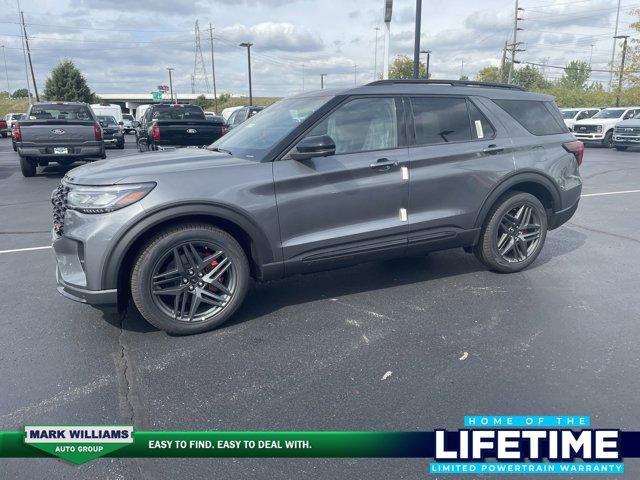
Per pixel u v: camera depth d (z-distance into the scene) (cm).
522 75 6881
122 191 351
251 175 383
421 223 450
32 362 346
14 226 767
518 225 509
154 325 375
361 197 421
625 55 3766
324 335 384
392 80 456
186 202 360
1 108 7969
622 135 2098
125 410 292
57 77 6378
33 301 456
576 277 508
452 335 381
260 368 337
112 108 3831
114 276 356
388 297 459
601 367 332
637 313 418
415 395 304
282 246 399
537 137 507
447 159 454
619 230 712
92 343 374
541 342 368
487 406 292
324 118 412
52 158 1322
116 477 241
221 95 8338
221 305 391
